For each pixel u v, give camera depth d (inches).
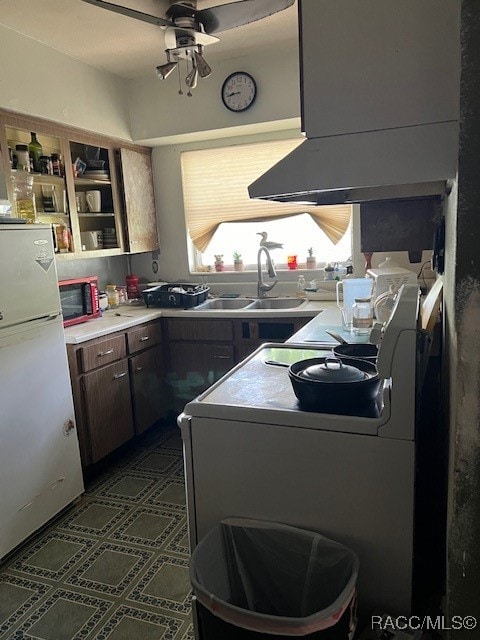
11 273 83.0
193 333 131.3
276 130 135.6
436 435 68.4
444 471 54.9
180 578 77.5
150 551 84.6
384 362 45.6
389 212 86.4
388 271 107.2
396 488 46.9
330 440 48.4
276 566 52.0
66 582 77.8
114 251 134.9
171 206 152.1
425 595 54.7
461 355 33.6
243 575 53.2
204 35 85.5
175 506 98.9
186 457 54.7
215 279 151.6
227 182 144.7
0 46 98.1
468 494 34.8
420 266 126.2
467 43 30.9
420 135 40.2
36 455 89.0
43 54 108.7
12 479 84.0
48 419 91.7
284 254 147.3
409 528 47.0
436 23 39.0
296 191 43.9
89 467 110.9
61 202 118.6
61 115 114.0
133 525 92.7
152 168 151.6
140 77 135.7
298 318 120.3
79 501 101.5
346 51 41.4
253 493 52.3
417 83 39.8
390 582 48.4
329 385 49.0
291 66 121.6
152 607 71.7
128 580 77.7
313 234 144.0
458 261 32.9
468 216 32.3
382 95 40.9
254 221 144.3
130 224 139.4
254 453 51.6
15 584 77.7
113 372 114.6
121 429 118.1
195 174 147.5
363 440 47.3
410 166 40.4
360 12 40.7
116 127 133.6
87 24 98.4
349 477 48.4
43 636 67.3
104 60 120.3
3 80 98.9
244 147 140.9
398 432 46.1
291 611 52.3
